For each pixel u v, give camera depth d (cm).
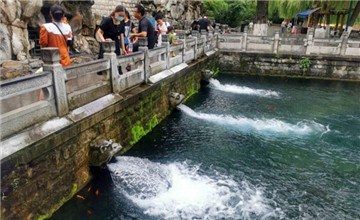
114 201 450
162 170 541
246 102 1038
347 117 920
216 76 1482
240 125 807
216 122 816
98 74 643
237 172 565
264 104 1023
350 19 2009
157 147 635
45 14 823
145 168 526
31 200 353
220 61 1570
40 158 357
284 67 1489
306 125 836
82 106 445
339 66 1413
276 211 461
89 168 470
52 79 376
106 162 470
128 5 1299
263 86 1302
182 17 1970
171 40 899
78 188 443
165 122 760
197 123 793
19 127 335
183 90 930
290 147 687
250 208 464
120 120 546
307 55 1439
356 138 753
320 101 1092
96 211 427
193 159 603
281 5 2608
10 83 311
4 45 641
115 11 575
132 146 605
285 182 541
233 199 483
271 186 526
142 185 487
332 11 2236
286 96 1145
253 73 1544
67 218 404
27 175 341
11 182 320
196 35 1148
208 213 447
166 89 769
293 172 578
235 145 678
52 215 391
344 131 799
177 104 803
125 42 713
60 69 383
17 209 333
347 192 520
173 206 456
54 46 443
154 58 784
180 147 649
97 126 472
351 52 1402
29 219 353
